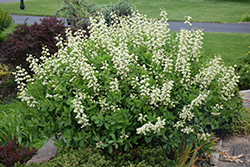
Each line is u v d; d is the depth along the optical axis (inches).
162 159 134.4
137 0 1250.6
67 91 147.3
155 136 143.6
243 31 592.7
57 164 129.1
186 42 163.3
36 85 157.0
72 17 377.4
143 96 135.6
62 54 164.2
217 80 166.2
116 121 134.0
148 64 157.6
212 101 160.1
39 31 283.1
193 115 140.3
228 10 948.6
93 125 141.8
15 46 274.5
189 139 150.5
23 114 157.5
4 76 329.1
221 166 150.7
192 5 1094.4
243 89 288.7
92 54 163.8
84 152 135.2
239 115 193.0
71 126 144.1
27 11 877.8
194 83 154.7
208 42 485.7
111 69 148.2
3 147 164.7
